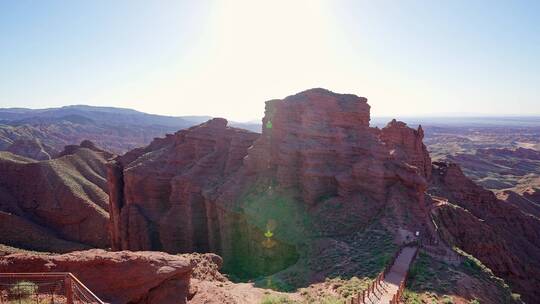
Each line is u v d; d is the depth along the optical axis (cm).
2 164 11719
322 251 4112
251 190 5806
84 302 1747
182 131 7931
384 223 4294
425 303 2695
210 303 2273
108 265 1983
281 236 4772
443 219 5416
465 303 2808
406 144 6975
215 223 6078
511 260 5566
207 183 6556
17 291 1827
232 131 7244
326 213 4809
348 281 3228
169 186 7275
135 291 1942
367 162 5012
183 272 2125
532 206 10344
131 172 7381
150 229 6962
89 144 15375
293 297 3033
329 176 5181
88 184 11944
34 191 11269
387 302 2620
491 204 7450
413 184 4725
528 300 5309
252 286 3581
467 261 3722
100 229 10062
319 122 5628
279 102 6084
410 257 3503
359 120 5750
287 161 5472
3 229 9306
